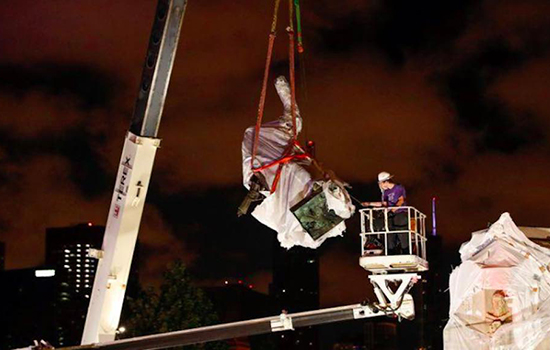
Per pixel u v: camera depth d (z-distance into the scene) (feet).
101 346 58.03
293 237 59.00
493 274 61.57
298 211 57.88
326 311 63.05
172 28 59.36
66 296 517.96
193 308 146.92
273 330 61.67
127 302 148.25
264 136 61.05
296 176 59.16
